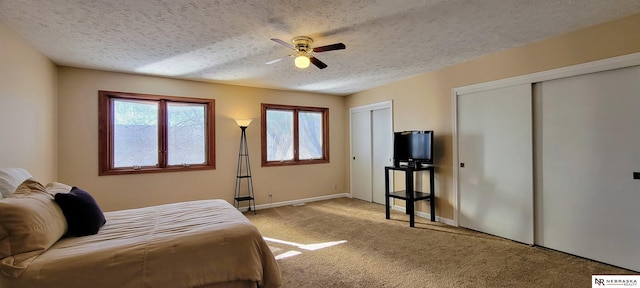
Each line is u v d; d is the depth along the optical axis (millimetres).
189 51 3270
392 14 2400
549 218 3125
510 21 2586
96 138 3975
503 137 3482
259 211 5027
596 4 2291
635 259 2557
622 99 2609
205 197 4773
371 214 4766
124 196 4152
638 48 2473
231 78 4586
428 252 3092
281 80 4773
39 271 1525
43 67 3275
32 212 1688
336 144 6250
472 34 2885
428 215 4449
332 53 3426
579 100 2877
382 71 4293
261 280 2066
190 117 4730
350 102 6172
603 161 2730
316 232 3820
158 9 2252
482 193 3719
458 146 3988
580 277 2482
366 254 3057
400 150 4516
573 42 2859
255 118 5273
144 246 1804
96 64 3727
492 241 3398
